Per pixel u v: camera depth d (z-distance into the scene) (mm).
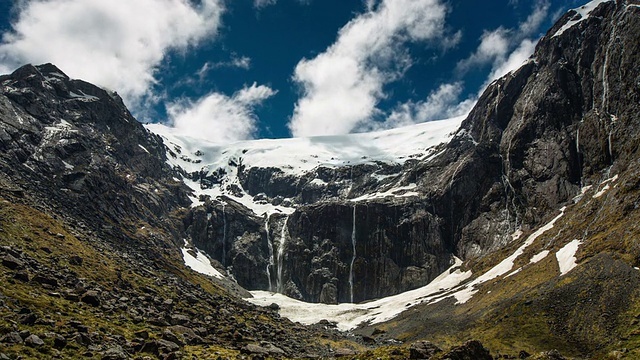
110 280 113000
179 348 75812
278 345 103562
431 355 74438
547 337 121562
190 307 119062
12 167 179125
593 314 120438
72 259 111938
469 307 173375
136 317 87375
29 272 87938
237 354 82562
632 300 116938
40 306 72500
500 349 121500
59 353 56344
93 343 63469
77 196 193750
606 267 132750
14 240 106250
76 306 80125
